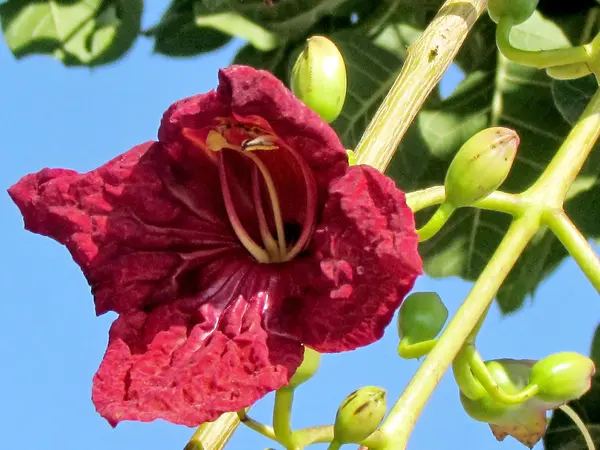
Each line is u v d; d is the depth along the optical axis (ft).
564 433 1.43
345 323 1.01
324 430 1.10
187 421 0.98
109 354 1.06
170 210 1.12
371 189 0.99
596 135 1.20
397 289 0.98
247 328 1.06
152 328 1.08
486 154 1.09
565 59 1.24
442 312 1.20
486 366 1.23
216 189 1.15
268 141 1.06
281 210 1.16
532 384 1.16
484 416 1.21
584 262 1.14
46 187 1.09
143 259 1.11
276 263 1.12
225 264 1.13
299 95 1.14
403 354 1.18
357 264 0.99
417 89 1.18
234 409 1.00
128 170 1.11
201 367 1.03
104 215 1.10
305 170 1.05
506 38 1.25
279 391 1.09
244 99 1.00
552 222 1.15
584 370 1.15
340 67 1.14
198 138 1.10
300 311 1.06
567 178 1.18
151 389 1.02
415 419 1.05
